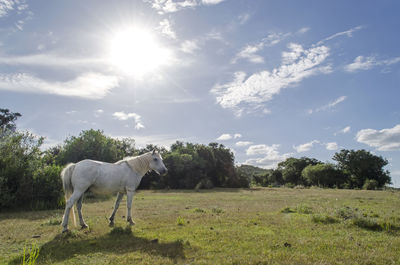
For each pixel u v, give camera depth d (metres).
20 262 4.73
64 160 25.41
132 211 11.44
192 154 43.22
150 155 8.53
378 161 57.47
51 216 10.56
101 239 6.26
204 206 13.53
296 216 9.54
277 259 4.70
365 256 4.88
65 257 5.02
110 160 26.55
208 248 5.45
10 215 11.05
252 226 7.74
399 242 5.87
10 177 13.13
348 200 16.83
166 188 38.75
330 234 6.75
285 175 74.44
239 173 46.88
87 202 15.76
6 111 37.59
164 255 5.08
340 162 60.94
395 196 20.56
